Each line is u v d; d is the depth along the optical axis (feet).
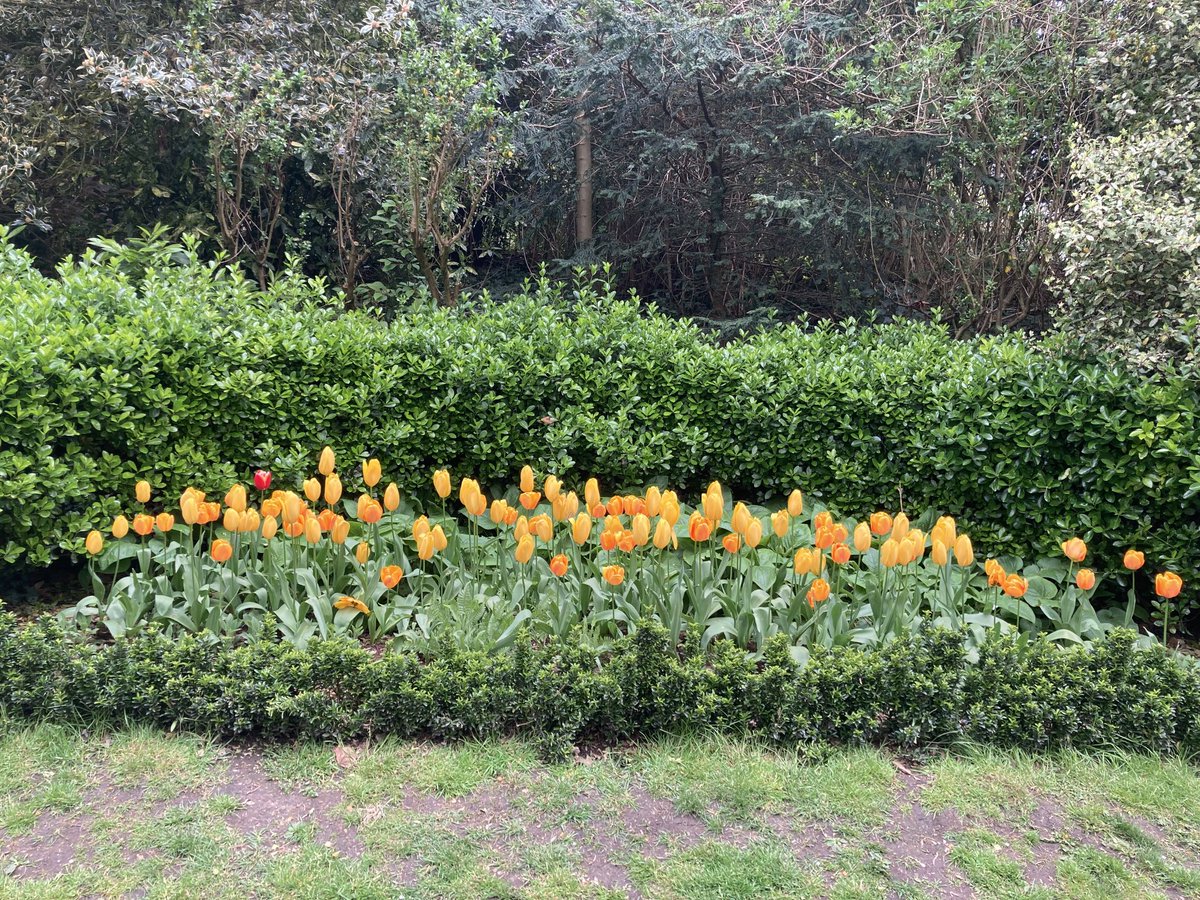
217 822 8.29
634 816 8.56
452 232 27.50
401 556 12.96
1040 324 24.85
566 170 28.04
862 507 15.52
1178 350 13.94
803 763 9.41
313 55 23.02
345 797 8.69
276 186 24.20
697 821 8.52
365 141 22.38
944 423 14.60
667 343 16.74
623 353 16.96
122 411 13.19
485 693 9.61
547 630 11.51
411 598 12.25
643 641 9.82
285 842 8.05
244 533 13.19
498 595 12.11
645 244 27.14
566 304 20.58
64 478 12.69
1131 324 14.16
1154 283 14.03
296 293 19.10
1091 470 13.42
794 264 27.99
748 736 9.64
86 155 23.15
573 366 16.47
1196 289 13.09
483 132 22.08
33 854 7.79
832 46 23.79
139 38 22.68
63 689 9.65
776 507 16.19
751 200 25.57
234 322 15.51
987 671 9.96
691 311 29.43
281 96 21.20
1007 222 24.09
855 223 24.81
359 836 8.16
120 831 8.13
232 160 23.17
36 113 21.97
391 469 15.52
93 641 11.58
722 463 16.25
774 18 23.30
